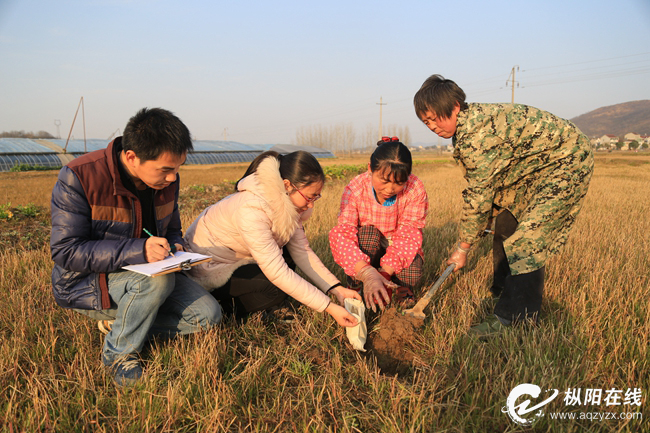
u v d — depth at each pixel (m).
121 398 2.04
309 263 2.87
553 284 3.47
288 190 2.44
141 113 1.96
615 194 11.30
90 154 2.18
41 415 1.90
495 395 2.10
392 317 2.73
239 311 2.95
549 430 1.91
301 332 2.76
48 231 6.92
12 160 37.72
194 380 2.17
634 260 4.22
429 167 33.97
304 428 1.87
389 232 3.30
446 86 2.70
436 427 1.89
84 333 2.63
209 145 64.38
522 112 2.79
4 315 2.86
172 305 2.50
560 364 2.38
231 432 1.89
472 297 3.35
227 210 2.58
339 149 120.44
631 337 2.54
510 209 3.25
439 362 2.45
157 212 2.46
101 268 2.11
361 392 2.23
